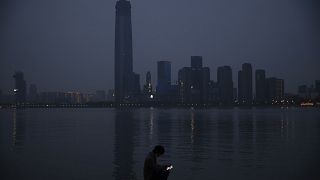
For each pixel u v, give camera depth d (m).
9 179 19.19
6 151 30.30
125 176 19.75
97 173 20.62
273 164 22.98
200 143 36.03
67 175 20.02
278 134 46.16
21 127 64.56
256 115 129.88
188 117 112.81
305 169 21.23
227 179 18.84
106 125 70.56
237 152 28.95
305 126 62.66
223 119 96.12
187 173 20.31
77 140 39.75
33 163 23.98
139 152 29.56
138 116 125.69
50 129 58.72
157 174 13.03
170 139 40.53
